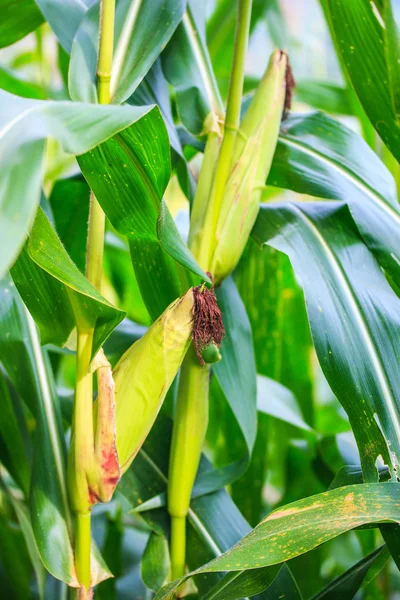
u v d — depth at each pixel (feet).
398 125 4.40
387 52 4.18
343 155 4.83
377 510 3.76
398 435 3.99
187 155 5.50
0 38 5.00
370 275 4.44
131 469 4.67
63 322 3.94
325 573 6.12
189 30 4.83
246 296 5.54
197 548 4.54
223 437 5.54
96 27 4.24
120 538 5.34
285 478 5.83
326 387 7.75
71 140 3.18
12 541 5.28
